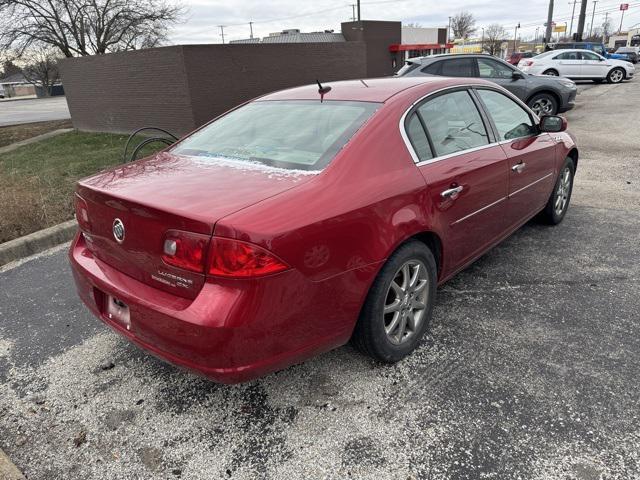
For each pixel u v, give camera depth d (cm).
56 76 5291
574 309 338
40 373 294
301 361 235
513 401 252
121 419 254
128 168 287
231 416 253
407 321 288
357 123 275
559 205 498
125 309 249
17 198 585
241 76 1159
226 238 200
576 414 241
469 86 354
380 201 250
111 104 1288
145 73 1145
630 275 386
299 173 246
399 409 251
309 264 218
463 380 270
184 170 265
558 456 218
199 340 207
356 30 3631
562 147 468
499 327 320
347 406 255
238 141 298
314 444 232
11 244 473
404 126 285
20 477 216
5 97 6359
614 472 209
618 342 299
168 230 213
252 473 218
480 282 382
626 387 259
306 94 335
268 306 208
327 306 231
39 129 1630
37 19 2403
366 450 227
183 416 254
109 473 222
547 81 1153
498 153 353
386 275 257
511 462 216
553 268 403
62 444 239
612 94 1714
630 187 634
